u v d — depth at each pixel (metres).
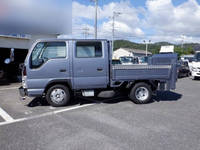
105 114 4.71
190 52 54.97
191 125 3.97
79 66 5.11
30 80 4.90
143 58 16.12
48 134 3.51
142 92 5.73
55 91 5.28
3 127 3.86
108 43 5.32
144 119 4.34
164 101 6.14
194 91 8.09
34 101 6.04
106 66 5.27
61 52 5.04
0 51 11.95
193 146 3.06
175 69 5.68
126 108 5.26
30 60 4.88
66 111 4.96
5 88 8.81
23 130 3.70
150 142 3.19
